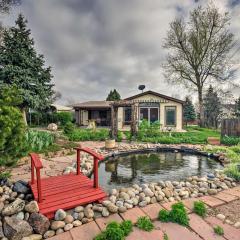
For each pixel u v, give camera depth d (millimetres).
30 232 3072
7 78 17500
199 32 25562
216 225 3389
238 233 3174
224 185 5219
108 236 2928
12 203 3471
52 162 7305
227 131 13781
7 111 4426
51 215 3480
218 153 9547
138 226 3293
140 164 8430
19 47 18234
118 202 3992
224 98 27516
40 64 19422
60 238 3037
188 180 5762
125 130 19500
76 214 3555
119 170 7516
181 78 27797
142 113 20391
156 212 3764
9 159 4445
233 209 3971
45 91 19953
